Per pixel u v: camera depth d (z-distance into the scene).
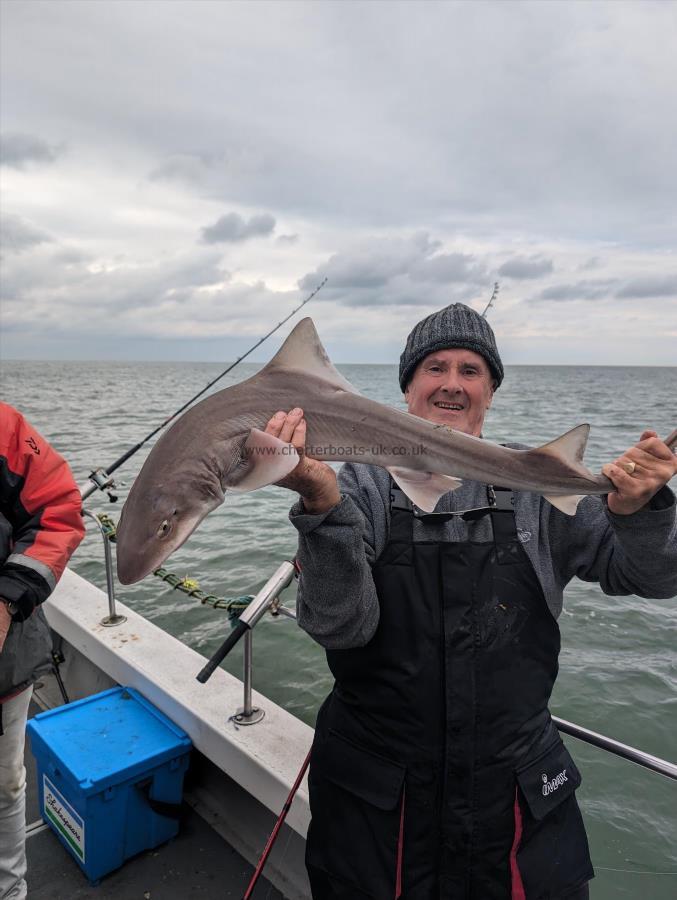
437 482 1.82
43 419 27.25
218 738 2.97
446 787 1.65
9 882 2.52
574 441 1.81
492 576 1.75
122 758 2.91
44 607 4.39
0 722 2.39
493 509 1.86
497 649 1.71
